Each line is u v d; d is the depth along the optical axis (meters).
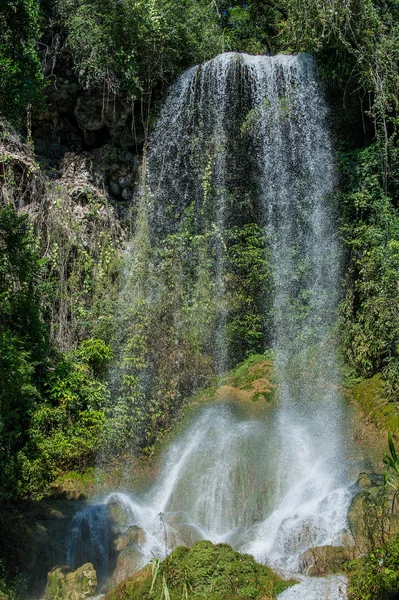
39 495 8.49
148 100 13.27
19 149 12.12
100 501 8.67
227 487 8.45
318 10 11.88
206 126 13.51
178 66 13.63
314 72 12.76
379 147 11.63
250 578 5.81
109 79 12.77
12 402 9.13
